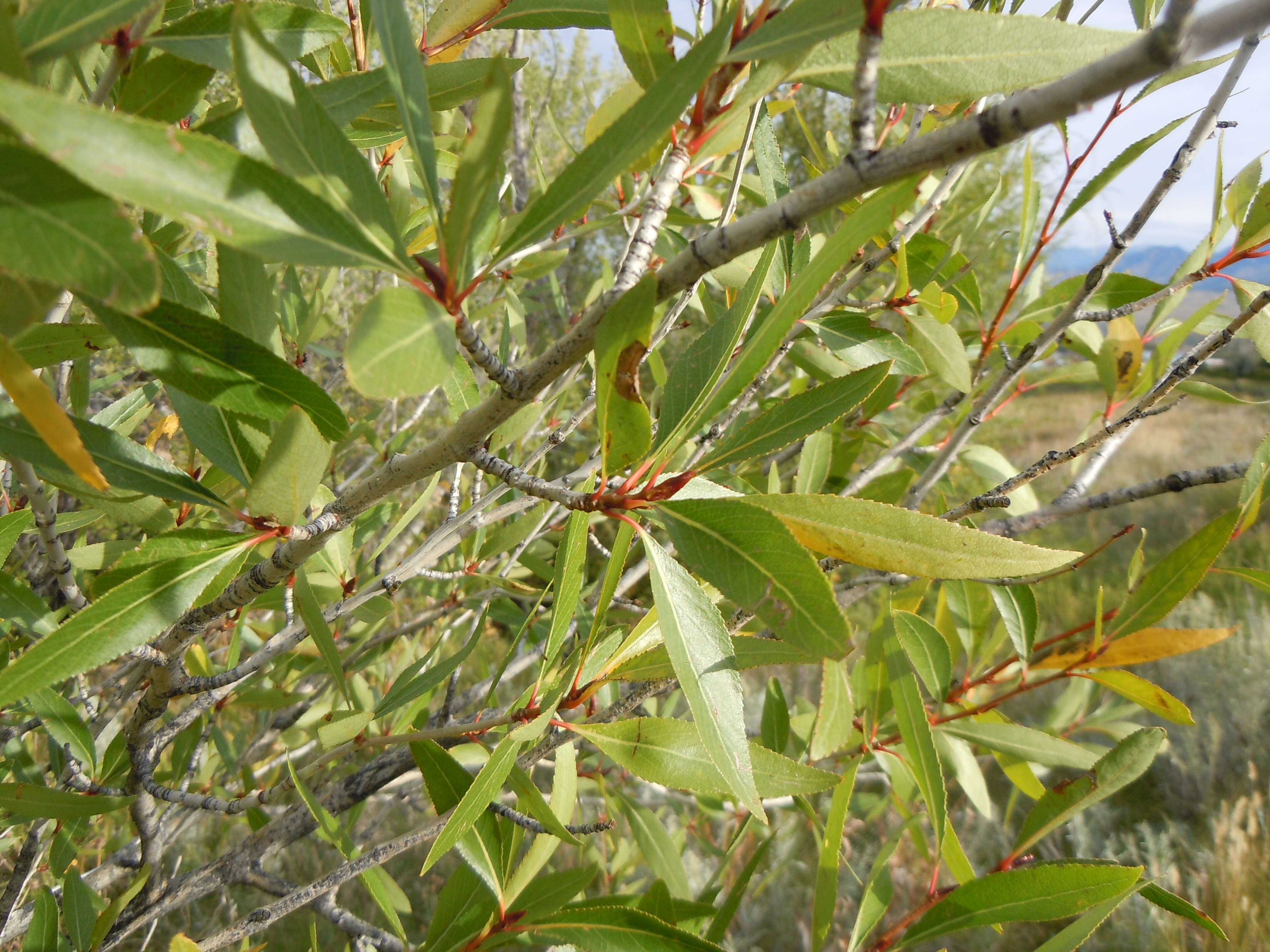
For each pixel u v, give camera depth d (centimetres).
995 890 39
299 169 15
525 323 56
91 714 45
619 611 58
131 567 23
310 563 48
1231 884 103
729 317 24
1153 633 46
